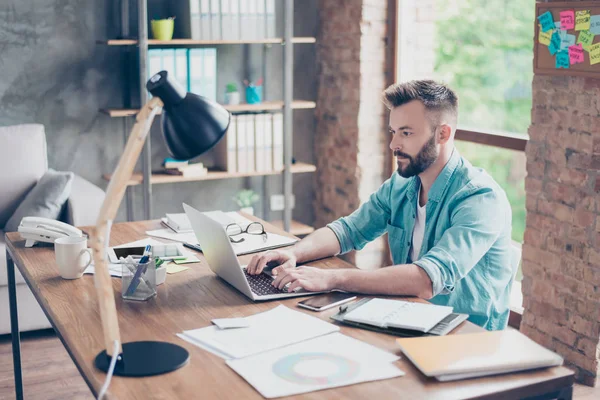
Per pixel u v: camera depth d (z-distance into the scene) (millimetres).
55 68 4410
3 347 3494
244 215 2891
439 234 2256
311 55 5051
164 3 4578
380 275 1981
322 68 4980
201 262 2309
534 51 3295
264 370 1483
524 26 3848
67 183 3688
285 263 2180
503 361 1471
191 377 1466
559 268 3268
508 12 3938
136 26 4500
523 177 3902
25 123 4398
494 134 4020
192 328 1738
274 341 1636
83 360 1551
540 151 3320
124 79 4551
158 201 4812
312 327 1718
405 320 1715
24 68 4348
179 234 2627
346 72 4711
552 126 3244
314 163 5203
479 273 2234
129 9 4473
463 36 4246
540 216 3355
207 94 4488
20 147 4016
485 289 2232
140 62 4227
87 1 4406
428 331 1677
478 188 2180
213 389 1410
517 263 2340
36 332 3709
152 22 4336
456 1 4273
